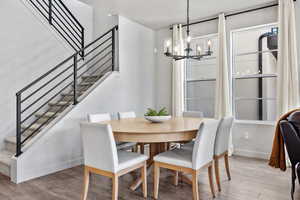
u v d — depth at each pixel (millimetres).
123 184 2805
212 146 2486
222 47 4219
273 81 3988
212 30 4539
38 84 4188
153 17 4539
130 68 4695
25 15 3998
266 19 3891
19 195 2475
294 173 2326
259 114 4137
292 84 3471
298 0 3543
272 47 3998
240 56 4328
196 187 2197
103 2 3826
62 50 4598
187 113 3961
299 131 2371
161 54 5324
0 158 3217
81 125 2271
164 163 2400
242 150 4152
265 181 2865
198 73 4934
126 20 4621
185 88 5055
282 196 2441
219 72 4254
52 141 3199
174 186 2736
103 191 2592
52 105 4152
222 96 4223
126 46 4613
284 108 3494
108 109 4129
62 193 2529
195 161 2189
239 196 2445
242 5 3928
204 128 2189
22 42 3949
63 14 5027
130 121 3146
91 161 2266
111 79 4195
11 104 3785
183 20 4711
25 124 3975
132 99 4723
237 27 4199
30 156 2943
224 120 2613
